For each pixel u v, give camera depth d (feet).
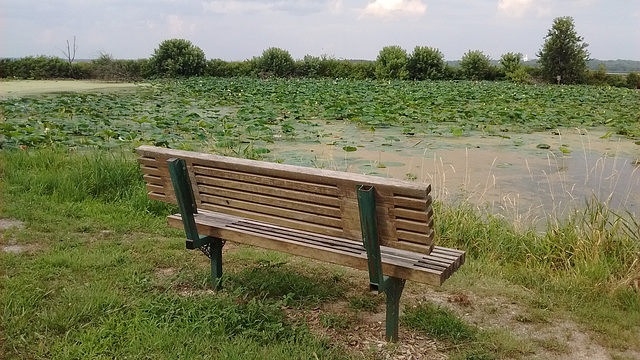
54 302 11.05
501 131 43.73
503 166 29.48
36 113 48.24
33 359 9.09
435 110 54.80
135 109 52.95
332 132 41.55
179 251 14.66
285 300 11.19
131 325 10.03
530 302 12.15
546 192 23.90
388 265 9.77
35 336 9.67
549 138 40.47
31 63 128.98
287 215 10.75
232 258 14.33
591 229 15.62
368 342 10.15
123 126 41.16
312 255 10.62
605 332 10.90
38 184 19.86
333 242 10.85
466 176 25.68
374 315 11.30
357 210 9.70
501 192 23.71
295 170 10.09
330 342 10.00
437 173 27.25
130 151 30.35
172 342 9.56
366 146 35.22
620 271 13.79
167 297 11.26
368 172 27.17
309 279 12.72
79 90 89.51
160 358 9.14
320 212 10.25
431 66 136.05
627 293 12.51
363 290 12.55
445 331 10.51
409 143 36.70
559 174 27.81
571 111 56.90
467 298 12.33
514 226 17.19
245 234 11.35
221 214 12.70
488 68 138.10
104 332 9.77
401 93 76.13
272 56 133.28
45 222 16.46
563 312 11.69
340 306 11.65
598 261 13.91
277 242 10.99
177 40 130.62
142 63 133.18
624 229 15.62
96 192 19.86
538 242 16.11
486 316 11.53
